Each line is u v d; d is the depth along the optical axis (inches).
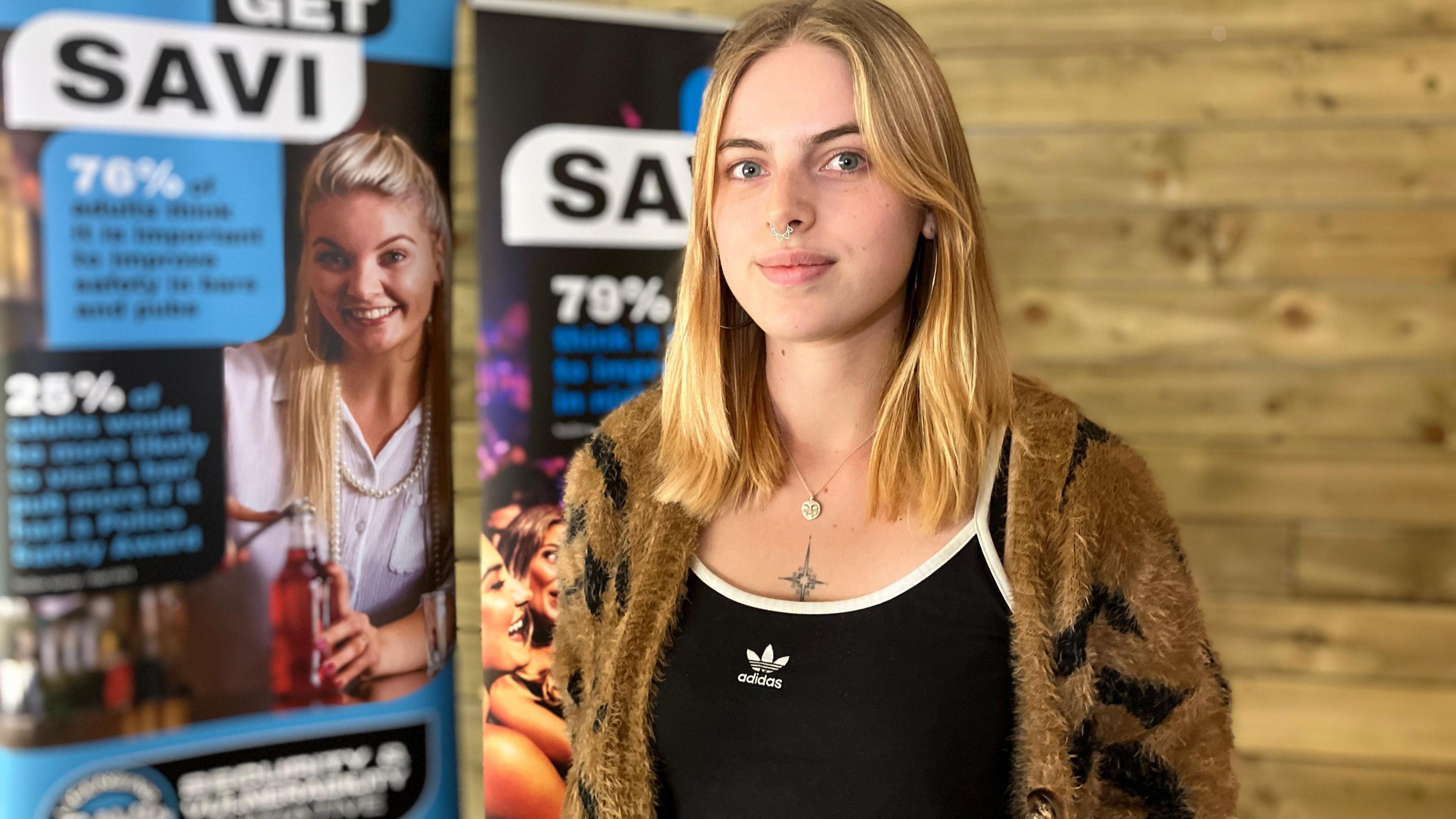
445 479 66.0
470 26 67.2
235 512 60.4
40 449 56.0
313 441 61.9
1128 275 87.8
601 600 41.1
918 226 36.2
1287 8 84.9
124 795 58.8
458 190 88.6
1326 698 87.5
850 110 34.7
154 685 59.2
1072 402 38.2
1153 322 87.7
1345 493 86.7
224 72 58.2
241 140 58.9
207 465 59.6
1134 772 36.1
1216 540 88.0
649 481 40.8
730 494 38.3
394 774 65.2
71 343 56.1
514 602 70.0
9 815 57.0
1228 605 88.1
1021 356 89.1
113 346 56.9
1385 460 86.2
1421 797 87.1
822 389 37.7
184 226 58.0
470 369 89.1
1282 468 87.2
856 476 37.6
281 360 60.8
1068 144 87.5
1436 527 86.0
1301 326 86.5
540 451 70.1
